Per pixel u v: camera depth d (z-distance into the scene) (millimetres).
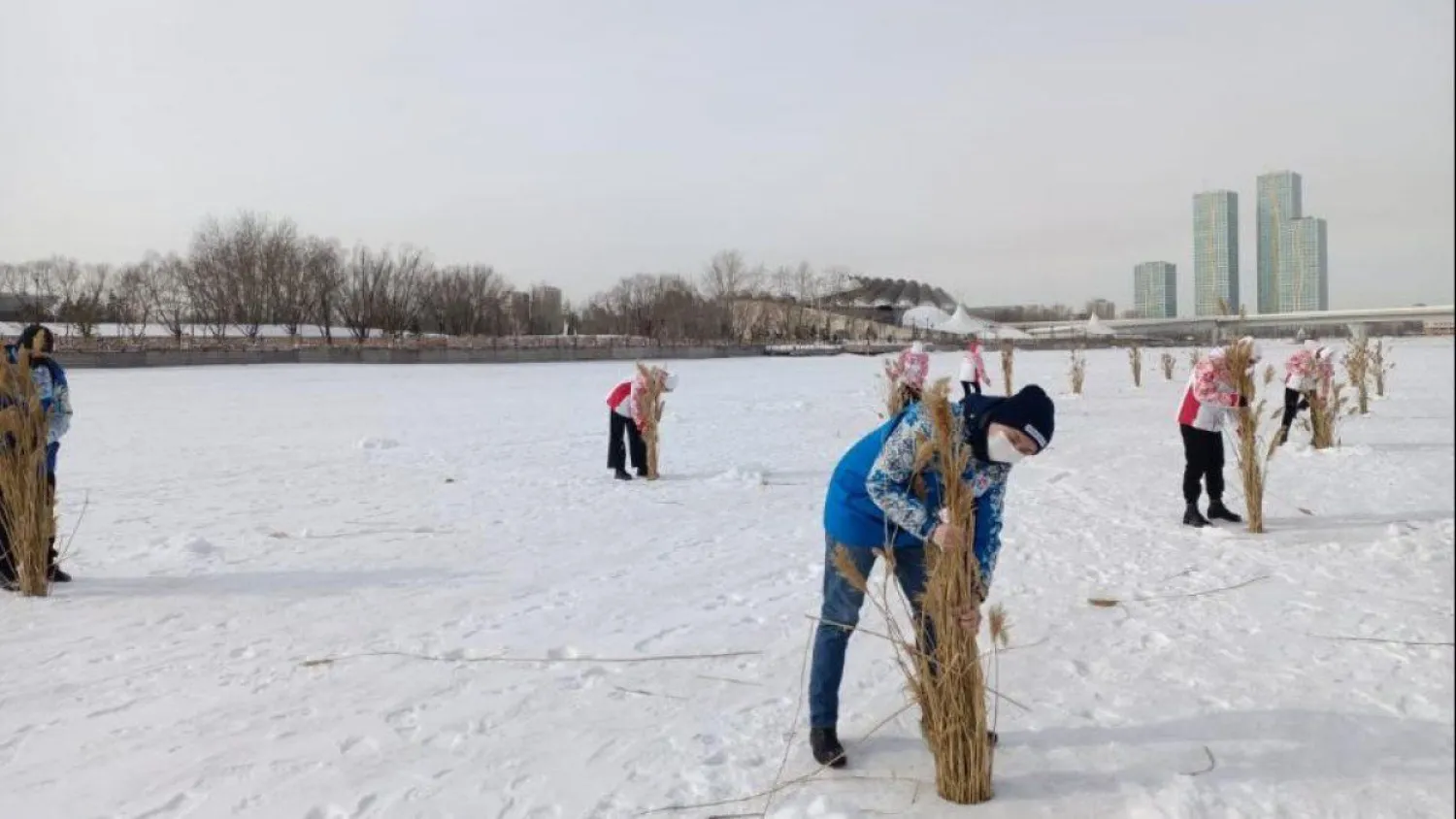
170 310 78500
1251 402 7840
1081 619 5605
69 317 67188
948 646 3432
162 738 4191
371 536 8633
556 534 8641
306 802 3607
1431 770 3545
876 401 25016
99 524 9305
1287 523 8164
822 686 3814
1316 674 4570
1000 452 3391
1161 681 4566
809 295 111500
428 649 5379
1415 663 4660
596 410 23719
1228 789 3469
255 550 8055
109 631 5797
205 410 23688
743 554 7680
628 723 4293
